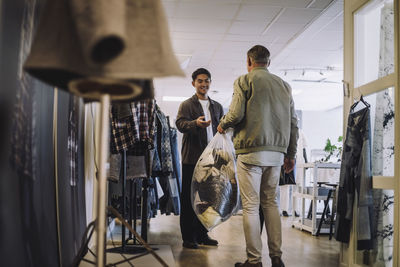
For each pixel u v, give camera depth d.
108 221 3.58
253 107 2.69
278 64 8.14
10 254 1.07
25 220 1.23
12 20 1.10
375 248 2.83
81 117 2.59
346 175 3.03
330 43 6.78
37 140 1.40
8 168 1.07
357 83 3.12
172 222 5.83
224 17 5.62
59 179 1.79
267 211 2.75
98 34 0.87
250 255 2.65
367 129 2.90
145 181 3.28
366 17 3.08
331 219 4.53
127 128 2.70
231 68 8.43
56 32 0.98
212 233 4.71
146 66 1.00
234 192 3.04
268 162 2.70
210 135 3.76
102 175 1.13
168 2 5.13
